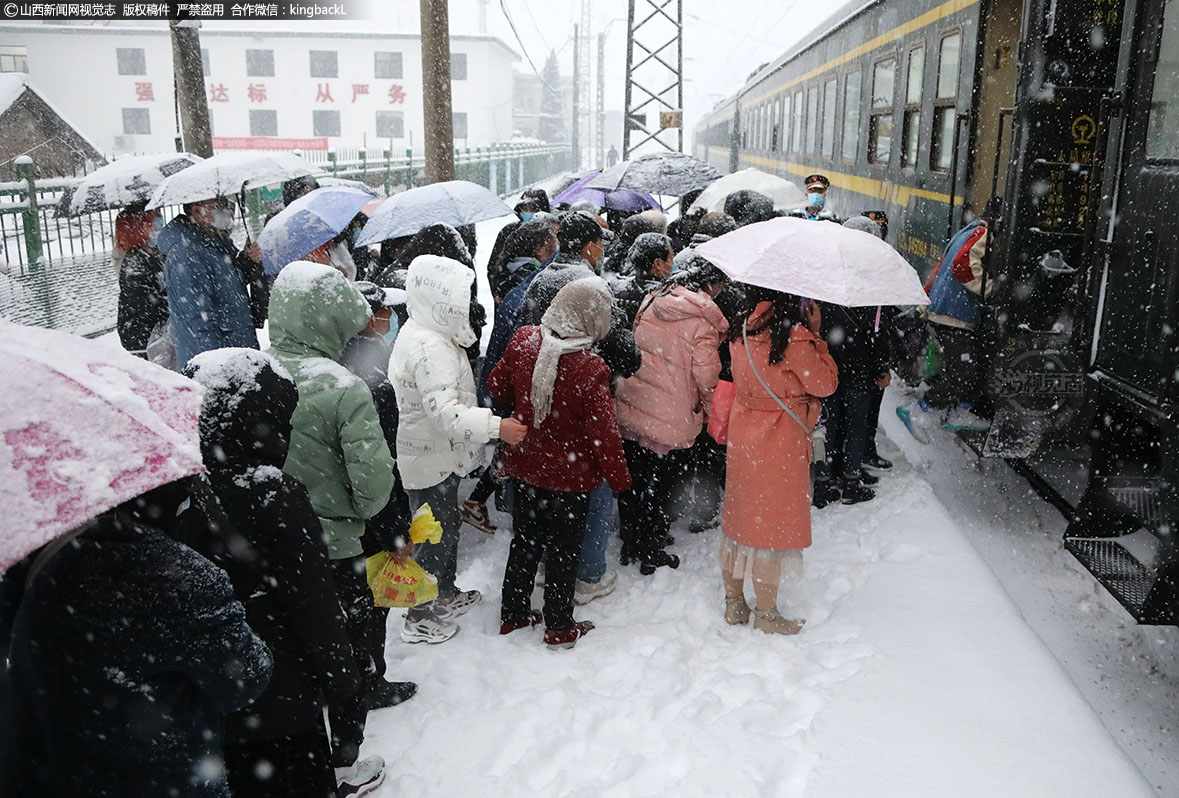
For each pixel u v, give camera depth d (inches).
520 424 148.6
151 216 224.4
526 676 151.3
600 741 133.3
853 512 217.2
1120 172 168.6
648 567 190.1
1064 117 205.2
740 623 168.1
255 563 95.4
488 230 788.6
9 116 596.1
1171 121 153.9
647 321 177.8
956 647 152.1
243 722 98.2
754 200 233.6
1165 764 131.6
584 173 369.7
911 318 276.2
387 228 204.5
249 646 81.6
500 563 195.8
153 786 76.3
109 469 65.4
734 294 196.1
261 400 94.4
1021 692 139.6
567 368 147.4
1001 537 207.9
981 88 281.1
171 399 75.5
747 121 935.0
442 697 146.1
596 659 155.9
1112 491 173.3
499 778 126.3
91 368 72.2
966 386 242.7
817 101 558.3
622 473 149.2
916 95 350.0
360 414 121.6
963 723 132.5
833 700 139.3
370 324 154.9
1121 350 166.1
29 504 62.7
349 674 103.4
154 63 1849.2
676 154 297.9
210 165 195.8
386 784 126.0
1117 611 173.2
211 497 90.5
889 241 390.0
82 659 72.4
